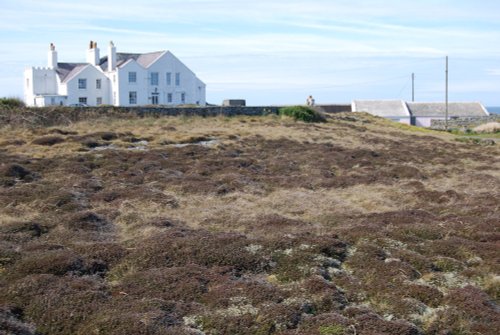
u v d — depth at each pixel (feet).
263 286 34.81
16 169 69.72
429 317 32.32
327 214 56.49
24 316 30.94
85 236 46.26
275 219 52.13
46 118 122.52
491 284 37.17
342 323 30.12
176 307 31.78
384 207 61.46
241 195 63.93
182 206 58.18
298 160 95.61
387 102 275.80
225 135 118.42
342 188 72.33
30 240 45.14
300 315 31.58
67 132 107.14
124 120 130.52
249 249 41.50
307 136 128.57
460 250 43.01
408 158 105.29
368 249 42.19
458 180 81.97
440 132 176.96
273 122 148.25
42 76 209.97
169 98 222.69
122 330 28.43
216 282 35.70
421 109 275.80
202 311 31.45
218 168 82.48
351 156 103.45
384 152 112.98
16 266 37.14
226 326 29.86
